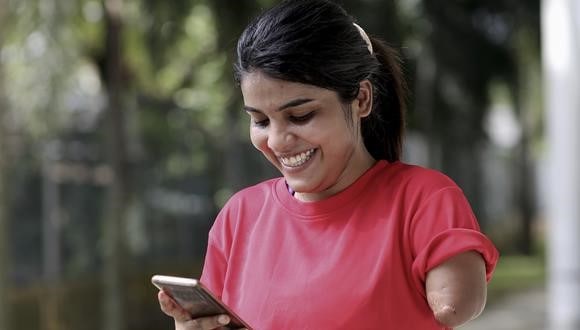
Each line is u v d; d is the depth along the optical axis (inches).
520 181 933.2
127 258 400.8
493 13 542.6
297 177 85.1
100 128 399.5
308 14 81.4
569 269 404.2
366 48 84.6
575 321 398.0
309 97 81.5
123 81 405.1
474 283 80.7
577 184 399.9
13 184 353.1
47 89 348.8
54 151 375.9
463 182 831.1
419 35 497.0
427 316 84.5
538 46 567.5
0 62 294.0
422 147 688.4
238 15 365.1
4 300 289.0
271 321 87.0
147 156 432.8
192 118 458.0
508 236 1013.2
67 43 346.3
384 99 93.7
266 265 89.5
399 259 84.1
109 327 354.0
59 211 379.9
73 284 384.8
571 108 396.5
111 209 358.6
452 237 81.2
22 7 321.7
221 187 483.2
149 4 367.9
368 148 93.4
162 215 446.3
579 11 394.6
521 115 845.2
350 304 84.0
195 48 402.6
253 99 82.8
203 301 81.7
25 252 360.5
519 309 514.6
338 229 87.1
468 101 597.6
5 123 301.6
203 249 481.7
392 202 86.1
